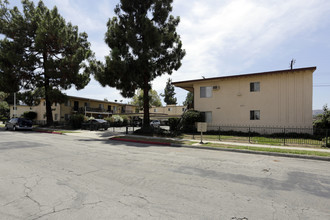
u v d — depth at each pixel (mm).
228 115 19812
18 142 12258
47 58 26375
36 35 24219
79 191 4332
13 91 25078
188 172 6133
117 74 16719
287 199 4176
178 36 20047
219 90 20344
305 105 16812
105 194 4199
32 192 4223
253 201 4031
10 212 3340
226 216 3359
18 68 23750
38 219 3115
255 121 18562
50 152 9070
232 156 9180
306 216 3428
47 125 27031
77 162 7133
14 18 24016
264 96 18281
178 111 51281
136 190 4480
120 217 3227
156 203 3811
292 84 17328
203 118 20109
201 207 3689
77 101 38750
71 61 24484
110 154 8930
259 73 18016
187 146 12125
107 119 29906
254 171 6465
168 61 19422
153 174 5809
